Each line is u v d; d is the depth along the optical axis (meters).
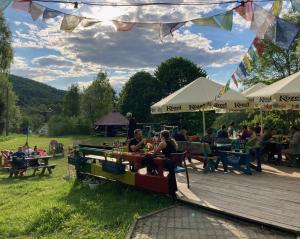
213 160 10.48
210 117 42.19
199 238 5.34
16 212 7.84
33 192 10.22
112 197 8.06
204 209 6.70
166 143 7.85
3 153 17.52
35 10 5.74
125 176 8.45
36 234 6.33
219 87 12.97
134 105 51.75
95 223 6.41
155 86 48.75
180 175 9.82
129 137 12.48
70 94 71.75
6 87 46.66
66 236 5.99
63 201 8.12
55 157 22.66
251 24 5.58
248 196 7.41
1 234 6.40
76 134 56.31
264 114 22.98
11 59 39.84
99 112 59.91
